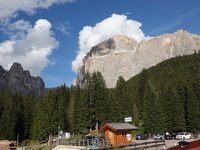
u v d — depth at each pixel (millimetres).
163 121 103875
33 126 119250
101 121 108062
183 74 175250
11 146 85562
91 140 57844
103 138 58844
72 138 70188
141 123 119062
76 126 110375
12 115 122250
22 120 125875
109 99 114688
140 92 144000
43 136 110500
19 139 122562
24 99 141000
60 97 132875
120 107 125000
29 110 129750
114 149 38125
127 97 129750
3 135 119812
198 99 110688
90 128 106750
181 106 103000
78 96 120812
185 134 83750
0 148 81812
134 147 41344
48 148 69250
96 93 110125
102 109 109062
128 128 59781
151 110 107500
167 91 110000
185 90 111438
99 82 112750
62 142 64750
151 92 113500
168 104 104438
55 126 113188
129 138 60500
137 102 136875
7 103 126000
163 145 46531
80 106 109000
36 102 134875
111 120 110688
